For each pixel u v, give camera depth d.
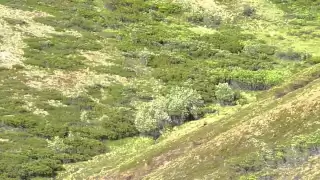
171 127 85.62
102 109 92.56
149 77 107.50
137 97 97.81
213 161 57.25
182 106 88.44
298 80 74.56
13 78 100.56
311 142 51.22
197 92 97.88
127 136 85.75
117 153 78.25
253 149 55.72
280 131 56.72
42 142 80.81
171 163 61.91
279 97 71.00
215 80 105.69
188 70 110.81
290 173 48.62
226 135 60.72
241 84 105.44
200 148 61.31
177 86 101.00
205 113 90.25
